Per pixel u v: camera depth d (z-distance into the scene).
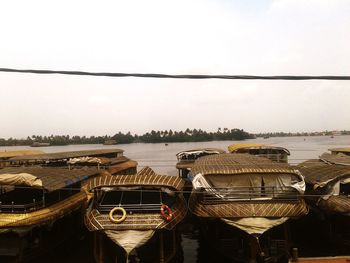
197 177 15.77
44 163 31.00
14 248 15.38
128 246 13.76
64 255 18.36
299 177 15.80
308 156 73.25
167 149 128.38
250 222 14.72
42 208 16.08
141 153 98.75
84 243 20.34
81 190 19.58
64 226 19.41
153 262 15.02
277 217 14.77
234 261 15.58
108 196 16.72
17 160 30.61
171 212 14.93
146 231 14.05
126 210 14.84
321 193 17.69
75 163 29.20
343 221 17.25
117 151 42.09
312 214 20.23
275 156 30.22
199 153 31.36
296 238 19.61
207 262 17.70
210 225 18.08
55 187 16.50
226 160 20.77
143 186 16.03
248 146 33.25
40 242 16.66
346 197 16.25
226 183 16.20
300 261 12.53
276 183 16.02
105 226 14.05
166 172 56.16
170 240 16.27
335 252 17.11
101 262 14.60
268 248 15.49
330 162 24.59
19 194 19.34
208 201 15.36
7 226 14.61
